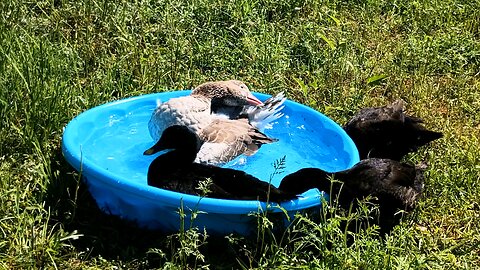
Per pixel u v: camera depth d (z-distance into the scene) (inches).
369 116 137.9
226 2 169.6
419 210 123.7
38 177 118.1
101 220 114.1
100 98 140.2
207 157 123.3
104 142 130.6
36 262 105.7
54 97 130.1
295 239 110.1
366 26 177.2
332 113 148.6
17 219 110.7
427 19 182.9
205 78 151.6
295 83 156.0
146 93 145.0
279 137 137.0
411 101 155.3
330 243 113.0
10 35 141.3
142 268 108.2
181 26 162.9
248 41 159.6
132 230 113.0
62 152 118.7
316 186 115.0
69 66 143.1
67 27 156.9
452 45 173.0
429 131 136.0
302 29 169.3
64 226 112.1
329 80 156.2
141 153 129.9
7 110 126.8
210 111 131.1
